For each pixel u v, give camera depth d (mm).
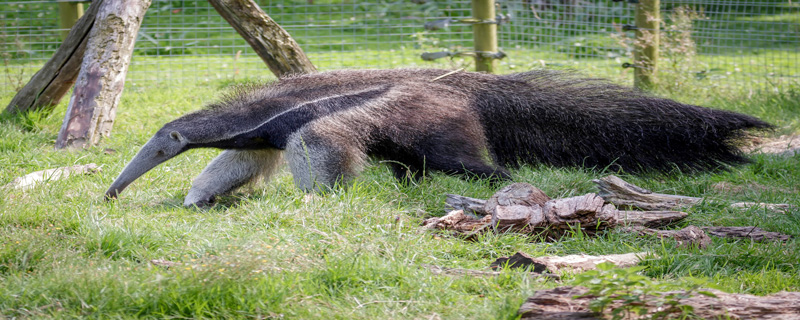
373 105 5652
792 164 6871
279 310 3320
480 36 8711
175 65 13008
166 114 9414
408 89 5816
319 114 5543
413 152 5859
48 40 13852
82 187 5863
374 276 3740
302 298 3467
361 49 14383
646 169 6305
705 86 10188
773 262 4254
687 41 10195
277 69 7992
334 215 4812
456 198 5305
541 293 3252
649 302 3041
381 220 4805
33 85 8359
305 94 5676
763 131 6125
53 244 4152
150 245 4293
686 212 5137
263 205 5117
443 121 5797
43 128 8133
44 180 5914
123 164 6656
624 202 5281
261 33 7859
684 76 10023
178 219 5023
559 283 3889
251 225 4828
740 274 4137
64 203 5301
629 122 6246
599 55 12836
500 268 4043
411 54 13680
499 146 6312
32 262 3857
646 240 4680
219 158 5926
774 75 10945
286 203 5141
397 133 5711
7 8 14852
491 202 5109
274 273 3658
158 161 5648
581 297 3152
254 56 13695
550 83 6332
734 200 5836
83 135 7402
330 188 5430
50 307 3305
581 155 6363
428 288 3633
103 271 3662
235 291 3365
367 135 5668
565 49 13602
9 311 3260
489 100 6188
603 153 6332
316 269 3805
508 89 6242
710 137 6102
